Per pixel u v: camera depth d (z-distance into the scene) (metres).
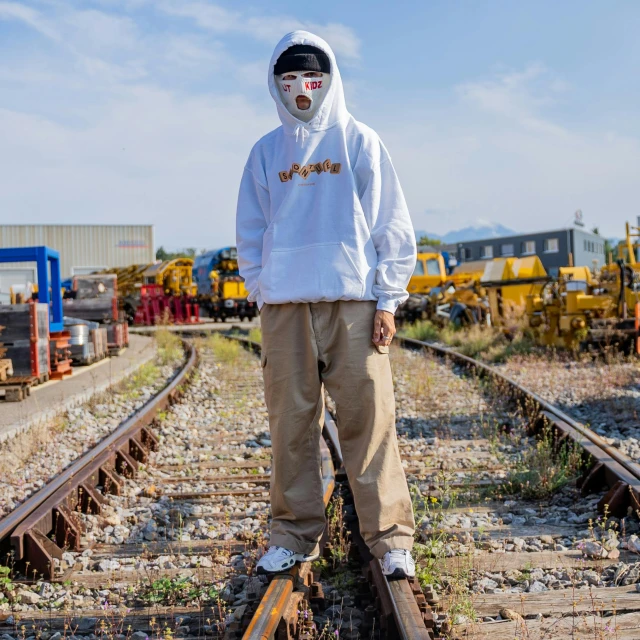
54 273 12.33
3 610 3.36
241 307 35.66
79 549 4.12
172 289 36.44
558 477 5.09
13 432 6.86
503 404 8.30
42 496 4.40
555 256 55.12
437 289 22.00
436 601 3.09
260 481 5.58
